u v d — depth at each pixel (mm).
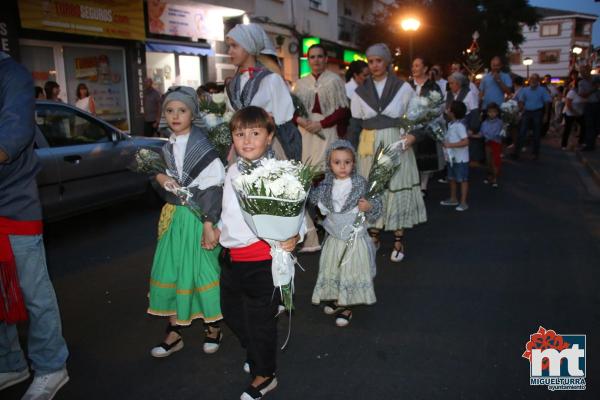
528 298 4277
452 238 6004
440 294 4398
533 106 11844
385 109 4922
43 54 10562
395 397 2979
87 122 6504
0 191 2711
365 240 3879
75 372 3301
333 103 5395
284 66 19250
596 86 12445
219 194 3123
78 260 5410
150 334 3820
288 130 4113
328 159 3830
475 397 2959
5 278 2752
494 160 8867
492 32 30562
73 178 6047
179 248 3295
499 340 3594
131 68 12477
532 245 5672
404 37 24453
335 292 3896
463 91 8555
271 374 2936
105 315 4137
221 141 3596
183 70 14523
